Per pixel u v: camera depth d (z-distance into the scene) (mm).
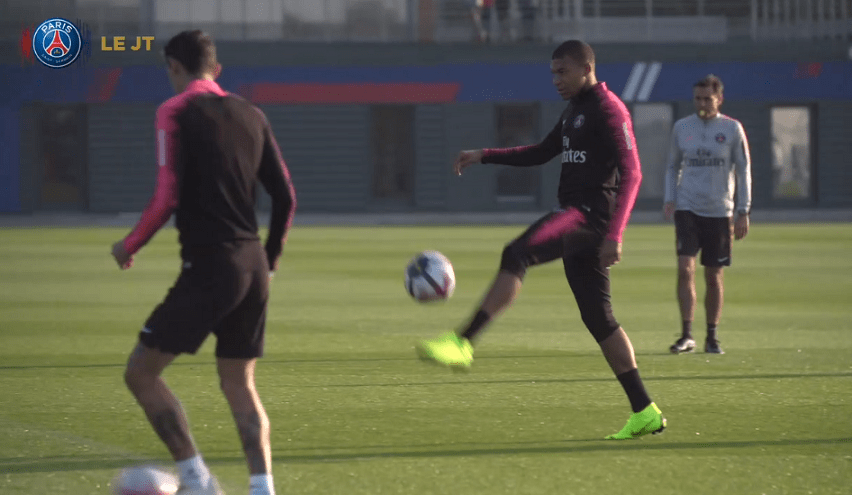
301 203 148625
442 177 150250
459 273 69438
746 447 23656
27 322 46750
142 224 17141
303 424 26141
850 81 152500
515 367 34719
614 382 31891
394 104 150125
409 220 133250
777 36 155625
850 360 36062
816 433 25062
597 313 23562
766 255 82750
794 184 154500
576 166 23375
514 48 149625
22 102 143375
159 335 17281
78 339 41719
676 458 22672
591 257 23500
